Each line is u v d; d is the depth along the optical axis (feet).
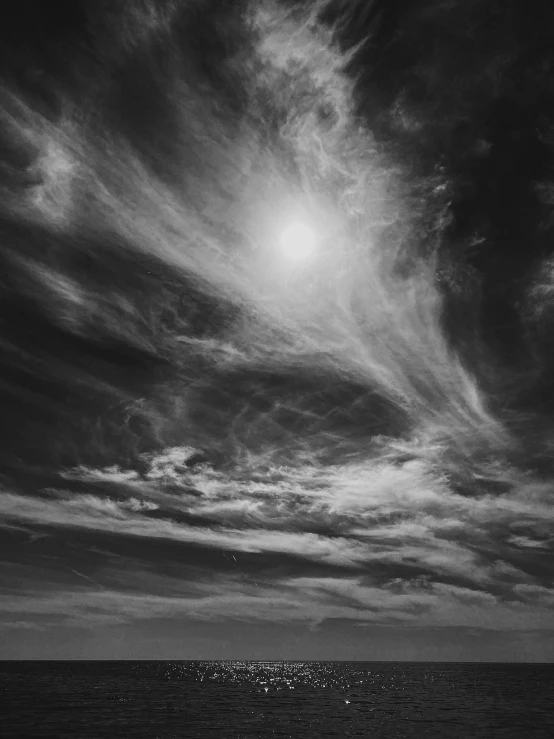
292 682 475.31
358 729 184.55
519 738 165.58
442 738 164.86
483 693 347.77
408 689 386.93
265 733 174.19
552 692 356.18
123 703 261.03
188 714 220.64
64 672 630.74
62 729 178.40
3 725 186.91
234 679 519.60
